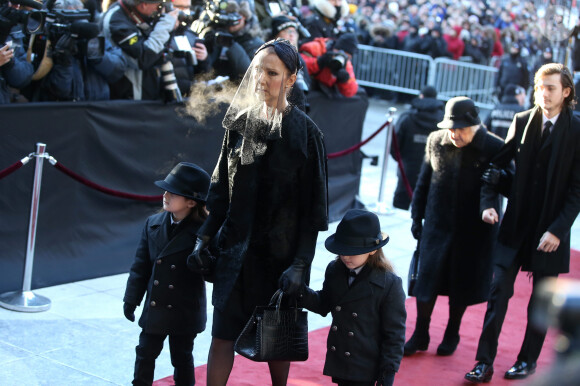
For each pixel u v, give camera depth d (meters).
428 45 18.02
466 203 4.86
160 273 3.79
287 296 3.48
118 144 5.98
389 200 9.88
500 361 5.09
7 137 5.24
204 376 4.41
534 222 4.61
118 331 5.02
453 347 5.15
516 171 4.61
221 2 6.60
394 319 3.57
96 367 4.44
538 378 0.79
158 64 6.08
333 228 8.18
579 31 10.73
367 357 3.58
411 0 20.72
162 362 4.60
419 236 5.12
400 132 8.94
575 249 8.36
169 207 3.79
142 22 5.95
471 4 20.95
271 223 3.41
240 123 3.37
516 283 6.91
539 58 11.81
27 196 5.48
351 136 8.73
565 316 0.79
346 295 3.58
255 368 4.57
